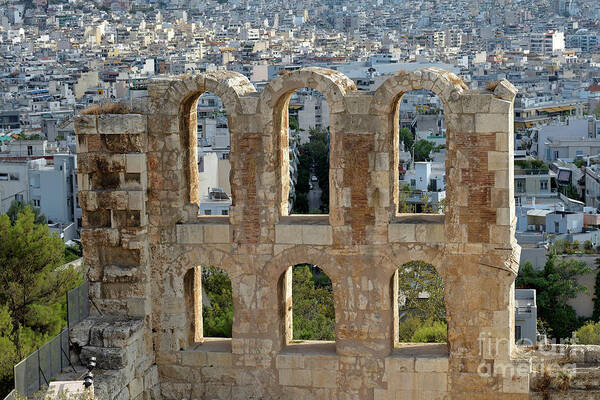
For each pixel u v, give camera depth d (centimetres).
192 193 4353
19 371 3797
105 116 4206
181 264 4266
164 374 4331
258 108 4100
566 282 12406
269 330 4212
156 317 4312
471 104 3938
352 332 4141
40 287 6488
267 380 4234
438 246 4034
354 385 4162
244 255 4197
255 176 4144
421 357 4106
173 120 4209
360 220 4078
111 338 4109
